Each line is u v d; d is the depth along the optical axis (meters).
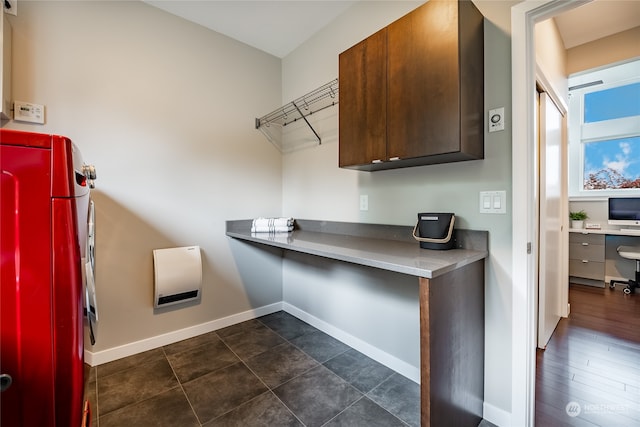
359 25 2.06
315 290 2.51
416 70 1.38
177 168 2.24
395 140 1.47
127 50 2.01
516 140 1.34
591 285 3.83
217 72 2.43
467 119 1.31
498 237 1.42
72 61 1.81
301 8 2.14
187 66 2.28
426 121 1.34
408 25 1.41
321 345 2.20
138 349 2.08
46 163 0.74
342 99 1.75
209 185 2.40
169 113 2.20
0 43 1.50
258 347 2.17
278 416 1.46
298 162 2.66
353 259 1.33
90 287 1.00
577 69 2.77
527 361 1.34
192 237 2.32
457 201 1.57
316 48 2.43
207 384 1.72
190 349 2.13
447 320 1.17
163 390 1.67
